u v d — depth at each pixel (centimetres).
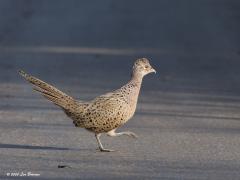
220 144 1839
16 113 2209
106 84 2780
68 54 3528
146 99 2484
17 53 3516
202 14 4975
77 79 2870
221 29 4441
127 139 1877
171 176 1504
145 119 2158
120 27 4469
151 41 4038
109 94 1695
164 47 3847
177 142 1853
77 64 3256
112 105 1672
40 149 1747
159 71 3131
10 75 2925
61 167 1562
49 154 1694
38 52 3559
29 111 2241
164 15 4903
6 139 1862
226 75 3064
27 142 1831
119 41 4025
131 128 2025
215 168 1581
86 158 1655
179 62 3388
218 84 2844
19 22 4562
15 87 2655
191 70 3175
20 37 4050
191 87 2759
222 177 1506
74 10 5038
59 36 4131
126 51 3697
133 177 1487
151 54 3612
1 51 3569
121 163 1609
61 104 1677
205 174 1527
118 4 5312
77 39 4053
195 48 3828
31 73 2998
